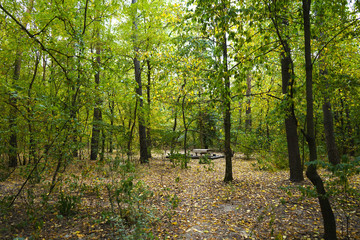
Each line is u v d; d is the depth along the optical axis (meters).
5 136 4.99
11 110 5.14
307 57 3.09
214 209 4.76
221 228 3.84
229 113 7.04
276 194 5.39
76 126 4.84
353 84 3.72
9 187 5.98
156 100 9.65
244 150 13.32
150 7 11.01
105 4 6.87
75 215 4.20
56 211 4.39
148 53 8.48
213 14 3.28
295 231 3.53
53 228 3.69
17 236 3.33
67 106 5.24
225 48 6.40
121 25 10.79
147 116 11.12
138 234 3.04
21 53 8.46
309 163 2.56
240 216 4.34
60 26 5.71
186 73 7.68
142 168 9.67
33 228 3.63
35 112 4.35
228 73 3.48
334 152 7.75
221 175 8.32
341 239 3.13
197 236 3.55
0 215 3.94
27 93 4.43
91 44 10.00
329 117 7.88
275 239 3.34
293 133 6.37
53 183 4.82
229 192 5.83
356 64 6.55
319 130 10.11
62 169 5.92
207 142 19.03
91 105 5.52
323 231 3.42
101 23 9.48
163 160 12.64
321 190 2.96
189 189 6.37
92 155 11.69
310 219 3.91
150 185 6.76
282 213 4.28
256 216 4.28
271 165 9.44
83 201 5.04
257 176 7.67
